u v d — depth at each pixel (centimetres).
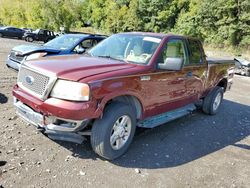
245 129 620
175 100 517
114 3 5634
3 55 1430
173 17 4653
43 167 366
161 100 477
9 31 3362
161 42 477
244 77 1850
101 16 5941
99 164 391
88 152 419
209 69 617
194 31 3941
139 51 472
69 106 350
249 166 441
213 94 670
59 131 368
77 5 5716
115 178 362
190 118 648
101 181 352
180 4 4522
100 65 414
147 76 431
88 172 368
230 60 732
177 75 501
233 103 877
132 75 407
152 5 4750
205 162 436
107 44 523
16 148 404
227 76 713
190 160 436
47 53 797
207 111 682
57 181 341
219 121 654
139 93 423
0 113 531
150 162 414
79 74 367
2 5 5262
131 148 451
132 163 405
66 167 373
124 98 423
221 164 436
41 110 371
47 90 365
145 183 359
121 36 531
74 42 880
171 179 376
